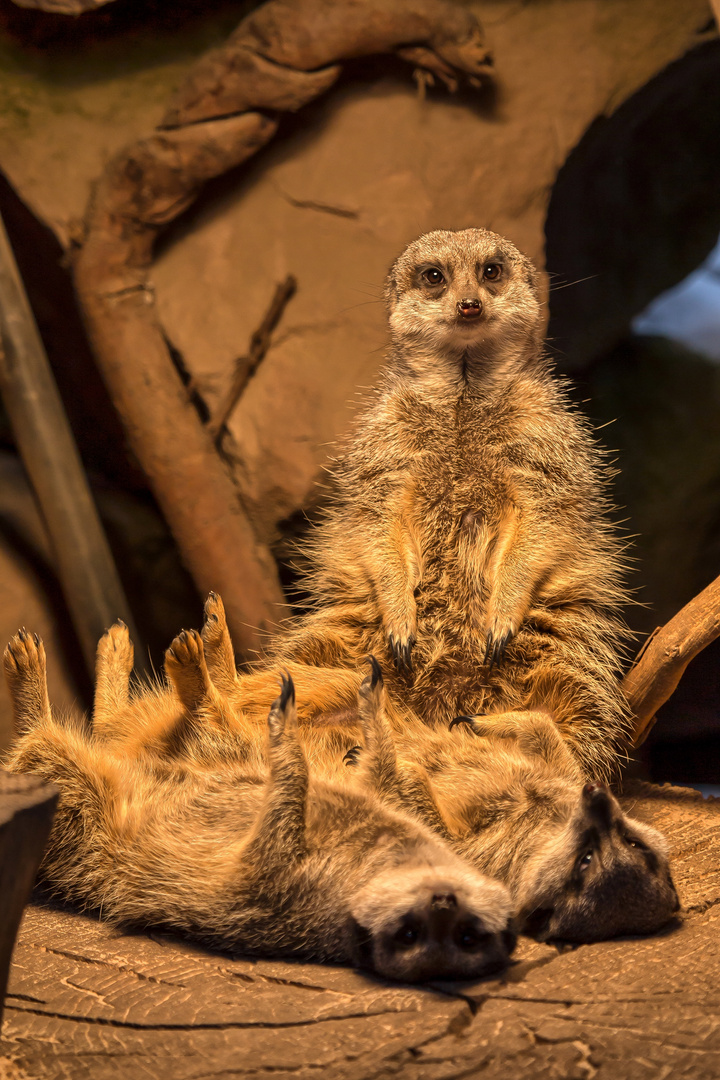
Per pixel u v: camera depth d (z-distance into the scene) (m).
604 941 2.87
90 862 3.19
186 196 6.16
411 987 2.57
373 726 3.23
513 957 2.77
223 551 6.13
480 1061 2.16
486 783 3.46
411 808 3.19
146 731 3.76
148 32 6.65
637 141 7.89
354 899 2.74
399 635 4.05
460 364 4.52
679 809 4.30
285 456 6.26
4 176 6.25
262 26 6.04
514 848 3.23
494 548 4.29
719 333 9.05
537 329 4.65
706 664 7.64
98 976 2.71
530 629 4.23
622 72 6.72
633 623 7.80
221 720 3.66
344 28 6.03
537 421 4.39
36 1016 2.47
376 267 6.32
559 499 4.32
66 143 6.37
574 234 7.79
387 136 6.45
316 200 6.40
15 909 1.98
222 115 6.09
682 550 7.91
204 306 6.31
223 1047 2.29
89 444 7.14
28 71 6.47
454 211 6.38
